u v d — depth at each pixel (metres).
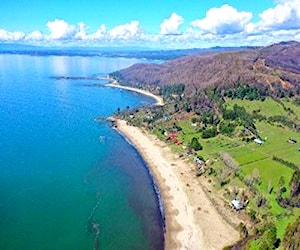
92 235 128.75
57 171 179.75
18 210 141.00
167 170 187.00
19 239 123.44
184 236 130.38
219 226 136.38
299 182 148.38
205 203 153.00
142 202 153.50
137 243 126.00
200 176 177.62
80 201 151.25
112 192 161.00
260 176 166.12
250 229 132.50
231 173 171.50
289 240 113.31
